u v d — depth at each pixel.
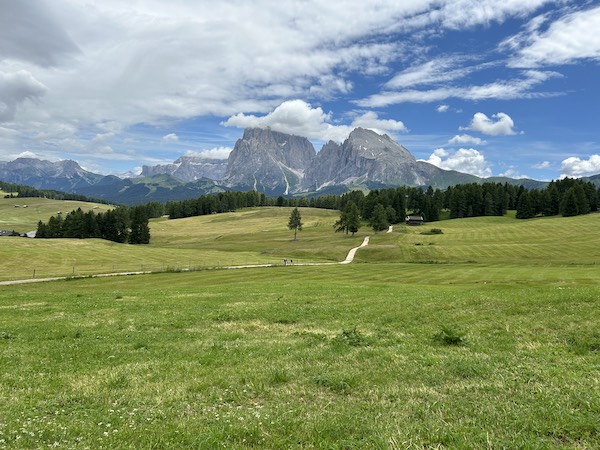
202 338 18.48
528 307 19.91
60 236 180.38
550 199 198.25
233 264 98.25
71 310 28.55
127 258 113.38
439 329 17.97
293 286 44.62
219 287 45.72
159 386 11.40
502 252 106.56
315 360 13.74
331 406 9.50
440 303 23.48
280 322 22.25
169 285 58.88
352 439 7.55
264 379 11.68
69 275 73.44
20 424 8.57
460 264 87.44
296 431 7.97
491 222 194.12
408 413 8.85
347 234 169.62
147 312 26.62
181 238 196.50
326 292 35.88
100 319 24.47
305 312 24.52
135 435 7.91
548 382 10.44
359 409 9.20
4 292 47.88
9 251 111.38
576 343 14.52
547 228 152.25
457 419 8.45
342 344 15.61
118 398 10.54
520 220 195.12
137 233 180.50
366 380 11.24
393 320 20.72
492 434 7.61
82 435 8.01
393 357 13.45
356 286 43.94
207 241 180.75
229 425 8.21
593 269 66.12
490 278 59.31
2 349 16.73
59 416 9.21
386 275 68.88
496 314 19.53
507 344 14.80
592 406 8.59
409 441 7.36
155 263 101.81
